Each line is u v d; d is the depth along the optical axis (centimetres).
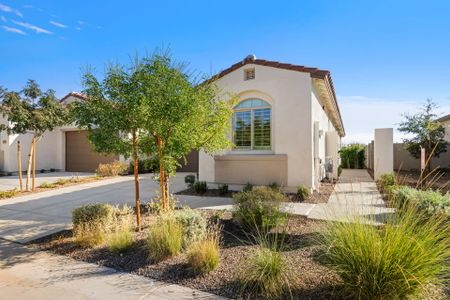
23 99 1148
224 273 379
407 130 1603
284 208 582
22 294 349
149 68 545
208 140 660
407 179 1320
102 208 583
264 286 331
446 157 1728
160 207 615
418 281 275
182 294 337
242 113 1080
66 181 1404
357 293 300
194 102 552
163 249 437
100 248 497
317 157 1041
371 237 310
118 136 562
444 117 2016
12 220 727
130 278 385
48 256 480
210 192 1040
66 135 2091
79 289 358
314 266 387
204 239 470
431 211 466
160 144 598
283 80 990
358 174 1761
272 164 1007
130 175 1733
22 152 1888
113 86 529
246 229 556
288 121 983
